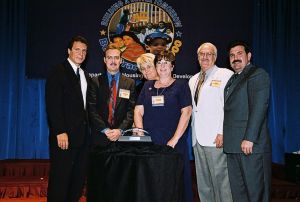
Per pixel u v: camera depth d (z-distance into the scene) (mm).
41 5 5879
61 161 3600
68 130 3611
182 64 6098
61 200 3566
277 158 6508
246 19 6203
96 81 3904
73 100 3646
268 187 3344
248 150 3254
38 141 6145
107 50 3963
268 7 6496
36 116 6156
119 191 2391
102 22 6004
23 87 6078
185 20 6125
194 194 4945
